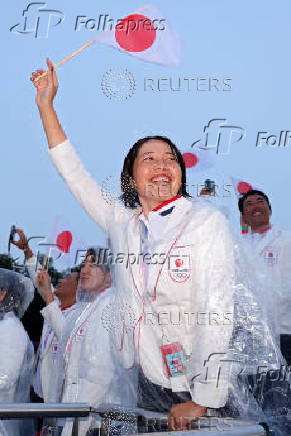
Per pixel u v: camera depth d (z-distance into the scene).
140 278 2.81
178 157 3.01
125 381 2.83
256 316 2.68
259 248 5.12
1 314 4.65
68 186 3.22
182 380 2.68
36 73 3.32
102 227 3.13
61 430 3.66
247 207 5.46
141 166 2.95
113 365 2.90
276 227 5.23
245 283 2.70
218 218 2.76
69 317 4.71
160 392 2.73
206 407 2.54
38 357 5.26
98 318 3.47
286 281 4.79
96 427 2.67
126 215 3.02
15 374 4.43
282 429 2.68
